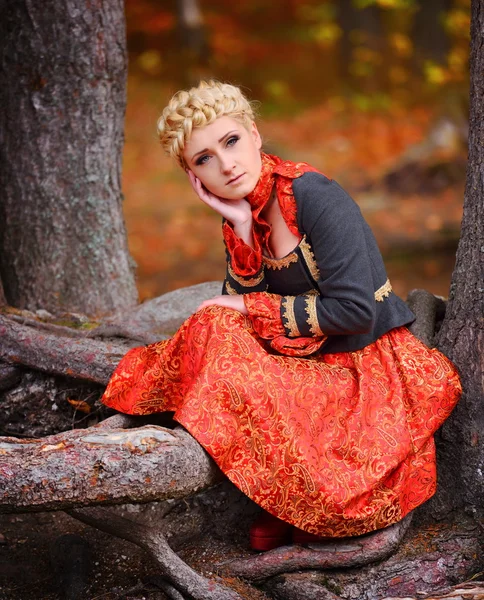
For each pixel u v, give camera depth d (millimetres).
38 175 5305
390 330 3535
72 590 3496
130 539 3320
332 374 3352
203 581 3328
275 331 3354
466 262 3738
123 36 5359
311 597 3318
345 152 15680
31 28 5121
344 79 20172
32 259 5367
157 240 11109
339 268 3242
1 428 4336
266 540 3555
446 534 3574
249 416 3166
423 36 19875
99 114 5340
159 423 3832
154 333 4633
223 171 3293
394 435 3301
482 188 3654
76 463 2963
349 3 20156
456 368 3715
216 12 22781
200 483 3152
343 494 3168
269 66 20859
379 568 3391
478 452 3623
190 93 3314
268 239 3438
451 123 13438
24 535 3961
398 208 11914
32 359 4246
